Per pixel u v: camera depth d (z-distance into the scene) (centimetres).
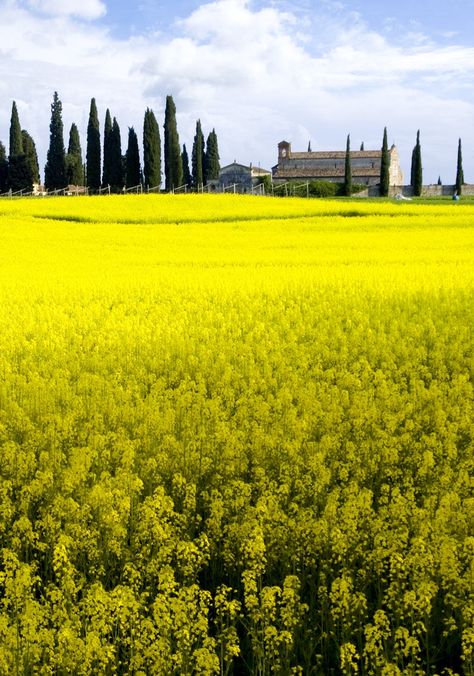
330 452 925
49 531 712
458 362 1428
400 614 593
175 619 544
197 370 1394
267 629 548
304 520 702
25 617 536
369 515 725
